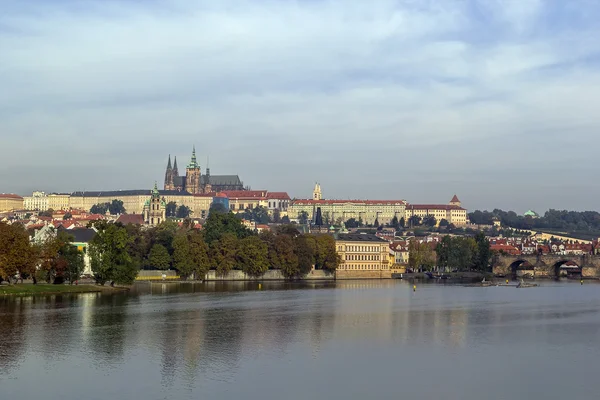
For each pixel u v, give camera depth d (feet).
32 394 544.62
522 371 634.84
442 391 570.87
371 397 552.00
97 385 568.82
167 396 543.39
